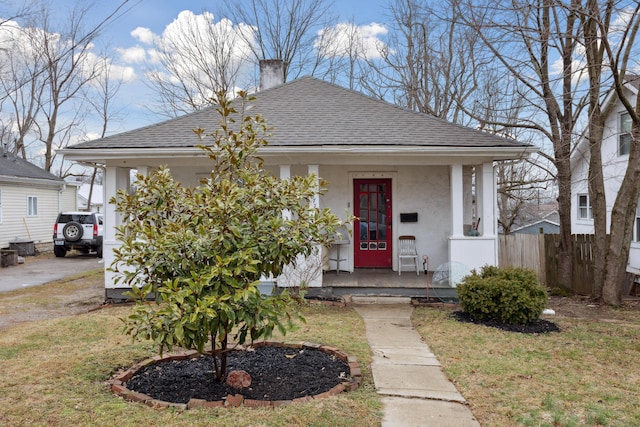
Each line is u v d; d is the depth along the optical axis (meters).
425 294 8.52
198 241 3.64
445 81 18.73
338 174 10.20
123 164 8.63
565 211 10.34
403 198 10.24
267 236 3.91
